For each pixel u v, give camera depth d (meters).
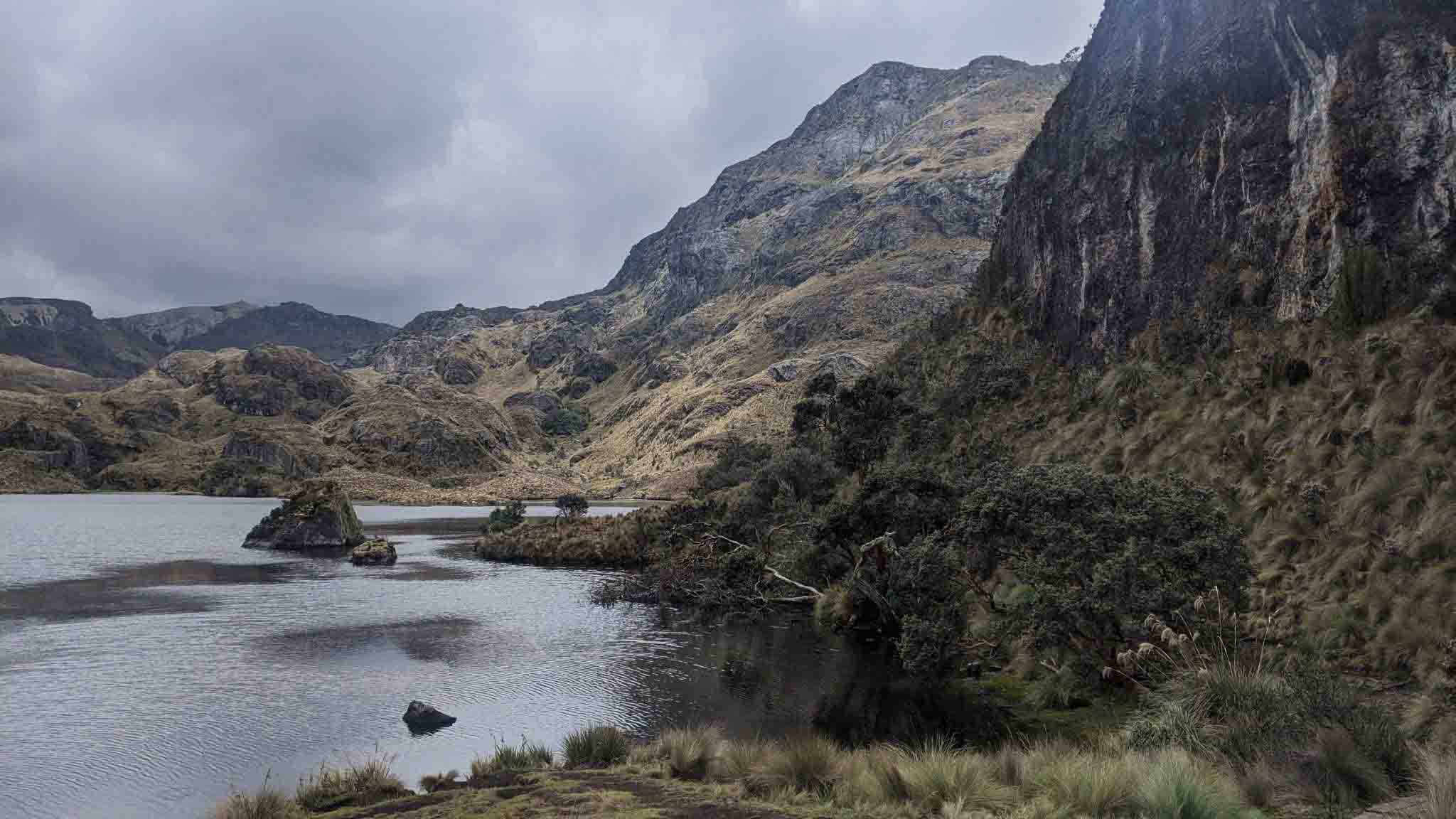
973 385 51.09
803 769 12.87
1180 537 20.03
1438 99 30.83
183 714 23.00
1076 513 22.02
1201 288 39.41
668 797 11.82
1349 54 34.66
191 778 17.67
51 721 22.22
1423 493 20.81
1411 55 32.16
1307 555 22.39
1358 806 9.02
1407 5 33.50
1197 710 12.36
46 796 16.67
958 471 36.19
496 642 34.00
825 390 50.12
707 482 91.31
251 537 88.69
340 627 37.97
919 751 13.31
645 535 67.88
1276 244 36.12
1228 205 39.56
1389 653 17.20
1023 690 23.09
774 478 50.72
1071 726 18.59
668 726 21.30
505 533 80.94
